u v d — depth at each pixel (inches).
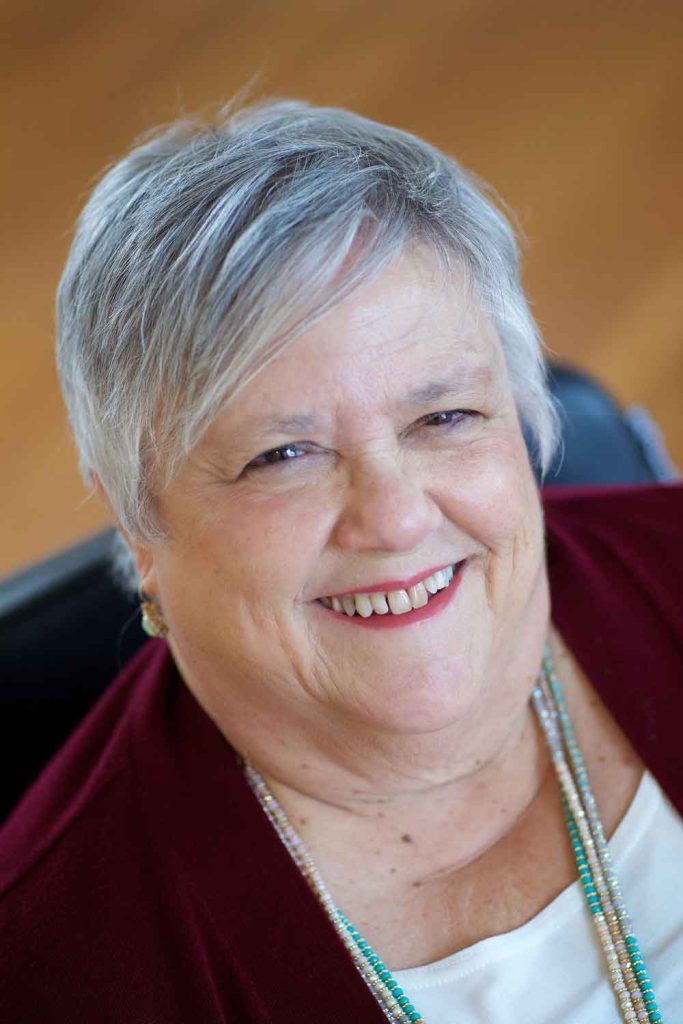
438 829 53.2
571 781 54.5
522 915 51.2
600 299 135.4
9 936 48.4
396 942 50.9
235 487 45.6
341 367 43.1
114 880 49.7
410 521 44.6
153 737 54.0
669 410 121.5
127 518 48.9
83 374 47.3
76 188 163.2
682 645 57.5
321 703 48.6
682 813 52.4
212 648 48.9
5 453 133.8
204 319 42.9
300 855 52.4
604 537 61.8
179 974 47.5
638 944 50.1
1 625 64.7
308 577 45.9
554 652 58.2
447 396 45.2
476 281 46.4
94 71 186.2
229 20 190.2
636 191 146.8
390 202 44.3
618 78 163.6
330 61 178.1
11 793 65.3
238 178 44.5
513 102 164.2
